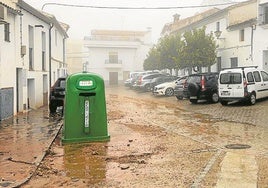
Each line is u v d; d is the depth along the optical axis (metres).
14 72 16.67
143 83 35.34
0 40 14.71
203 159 7.98
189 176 6.73
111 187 6.27
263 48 24.41
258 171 6.88
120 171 7.29
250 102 18.22
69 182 6.62
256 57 25.27
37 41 21.41
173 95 28.70
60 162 8.16
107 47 63.22
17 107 17.44
